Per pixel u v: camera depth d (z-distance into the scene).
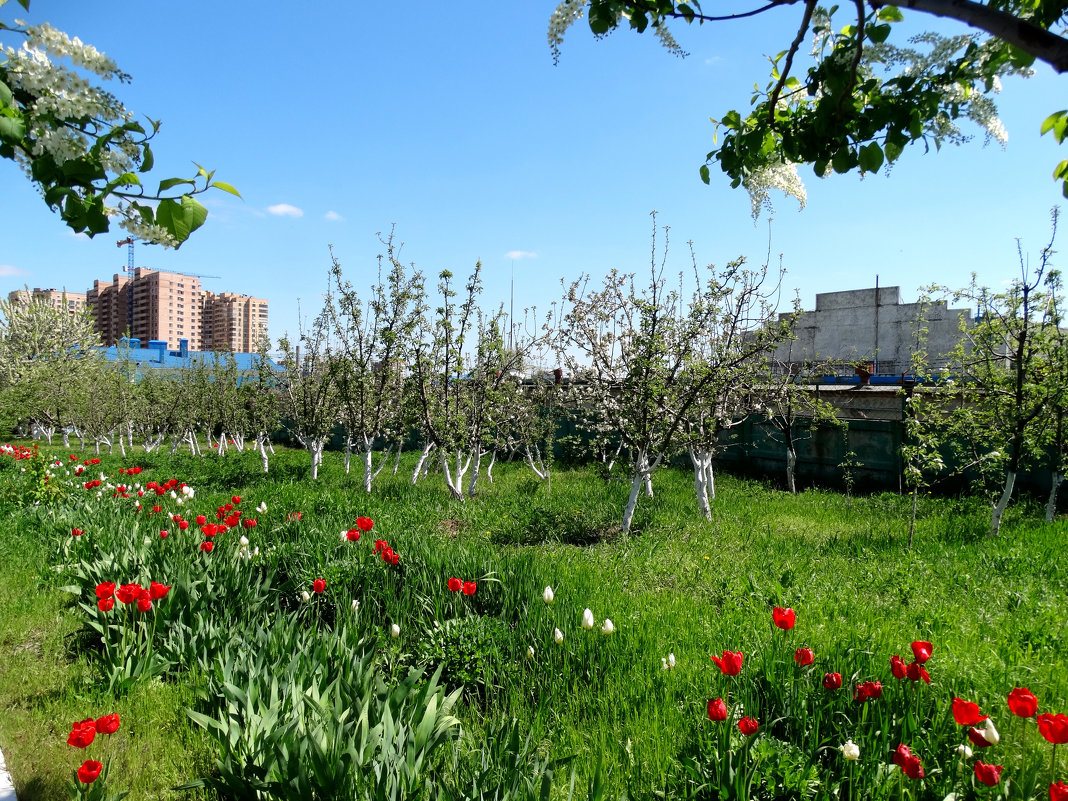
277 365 15.15
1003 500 7.87
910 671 3.00
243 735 2.93
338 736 2.64
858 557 6.71
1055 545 6.85
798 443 13.98
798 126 2.53
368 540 6.11
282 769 2.53
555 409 14.85
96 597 4.93
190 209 1.76
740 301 9.77
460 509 9.71
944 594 5.32
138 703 3.85
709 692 3.47
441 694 3.25
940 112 2.31
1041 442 8.75
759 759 2.71
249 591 4.89
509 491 12.10
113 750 3.45
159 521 7.52
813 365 12.96
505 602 4.91
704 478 10.60
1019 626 4.51
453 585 4.44
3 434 29.36
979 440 9.18
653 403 8.48
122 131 1.82
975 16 1.50
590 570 5.87
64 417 22.55
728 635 4.25
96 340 29.45
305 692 3.12
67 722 3.72
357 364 12.49
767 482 13.50
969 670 3.64
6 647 4.82
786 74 2.16
